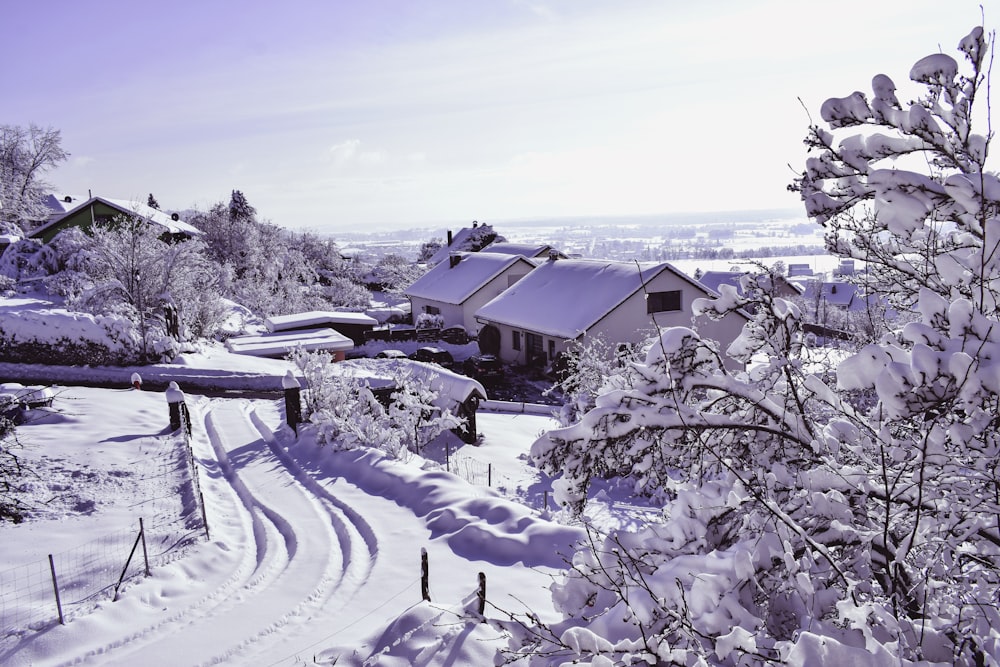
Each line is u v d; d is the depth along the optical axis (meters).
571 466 5.54
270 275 67.19
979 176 3.71
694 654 3.95
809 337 5.72
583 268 38.88
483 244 81.38
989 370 2.99
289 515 13.91
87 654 8.50
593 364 22.30
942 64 4.04
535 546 10.59
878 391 3.20
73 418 20.03
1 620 9.52
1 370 26.78
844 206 4.63
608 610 5.15
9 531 12.85
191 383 27.81
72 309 33.03
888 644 3.31
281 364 32.00
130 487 15.46
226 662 8.00
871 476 4.39
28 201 67.62
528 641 4.96
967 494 3.66
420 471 15.48
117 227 43.19
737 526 5.12
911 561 4.00
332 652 7.35
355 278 87.06
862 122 4.38
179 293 36.41
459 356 42.78
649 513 15.16
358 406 20.81
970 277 3.97
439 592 9.37
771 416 5.45
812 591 3.70
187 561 11.64
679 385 5.37
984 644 3.29
